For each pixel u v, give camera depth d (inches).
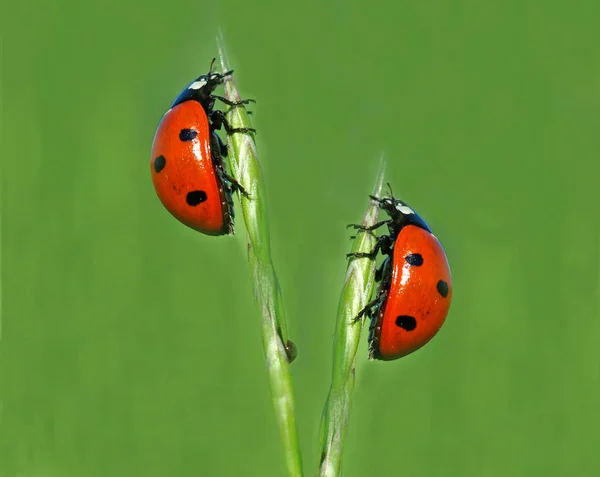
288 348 5.0
